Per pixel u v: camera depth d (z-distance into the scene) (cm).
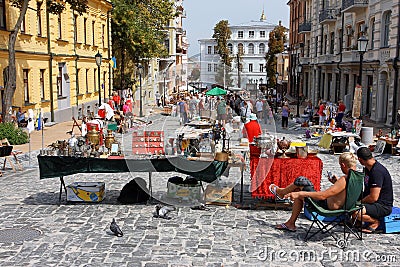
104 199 885
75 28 2720
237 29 7344
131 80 3669
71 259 604
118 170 820
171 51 5112
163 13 3844
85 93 2900
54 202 867
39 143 1614
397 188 1002
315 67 3888
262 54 7300
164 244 657
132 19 3541
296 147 820
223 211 812
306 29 4166
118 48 3641
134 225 736
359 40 1723
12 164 1147
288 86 5162
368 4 2508
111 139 921
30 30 2086
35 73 2138
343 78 2998
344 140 1520
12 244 654
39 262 594
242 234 698
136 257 611
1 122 1670
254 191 816
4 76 1838
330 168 1246
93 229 717
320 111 2180
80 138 957
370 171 698
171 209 791
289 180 798
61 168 826
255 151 802
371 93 2466
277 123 2464
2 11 1844
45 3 2258
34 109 2117
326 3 3703
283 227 717
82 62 2828
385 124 2194
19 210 814
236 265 589
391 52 2136
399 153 1405
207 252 629
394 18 2098
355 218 686
